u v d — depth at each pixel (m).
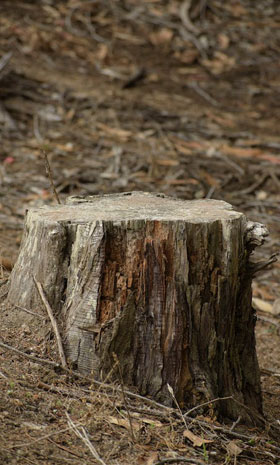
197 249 4.88
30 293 5.18
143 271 4.80
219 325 5.01
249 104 15.98
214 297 4.96
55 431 4.36
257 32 19.30
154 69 17.03
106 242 4.84
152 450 4.41
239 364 5.28
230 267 4.98
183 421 4.73
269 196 11.80
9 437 4.22
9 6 18.72
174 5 19.84
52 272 5.03
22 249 5.32
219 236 4.96
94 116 14.34
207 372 4.96
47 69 16.22
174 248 4.80
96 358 4.86
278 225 10.76
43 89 15.23
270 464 4.72
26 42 17.16
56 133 13.50
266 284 9.27
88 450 4.28
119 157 12.54
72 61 16.81
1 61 15.52
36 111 14.26
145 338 4.84
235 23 19.55
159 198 5.61
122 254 4.86
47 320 5.08
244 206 11.33
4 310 5.27
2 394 4.56
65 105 14.62
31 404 4.56
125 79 16.30
